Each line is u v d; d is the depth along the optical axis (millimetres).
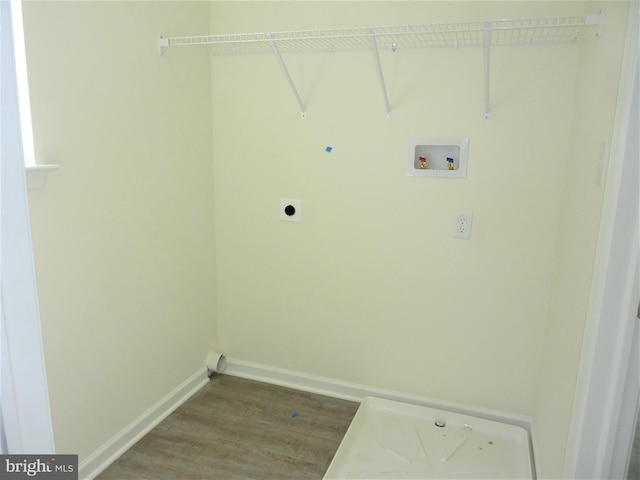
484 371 2125
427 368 2217
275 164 2289
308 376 2436
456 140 1974
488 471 1820
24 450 887
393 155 2084
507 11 1835
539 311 1985
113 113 1751
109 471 1807
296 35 2107
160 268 2086
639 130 1068
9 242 821
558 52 1792
